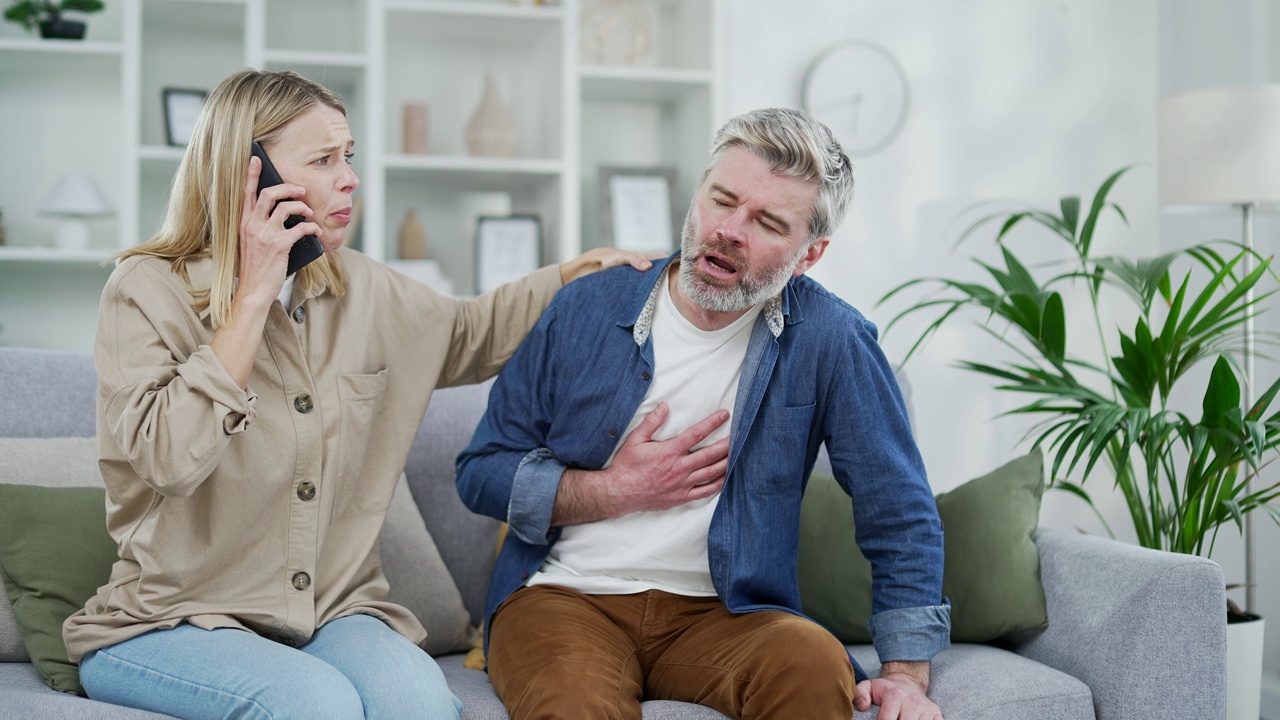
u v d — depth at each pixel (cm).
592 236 408
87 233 366
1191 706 162
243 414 140
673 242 387
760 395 166
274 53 351
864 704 154
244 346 142
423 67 401
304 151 151
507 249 387
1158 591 163
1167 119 261
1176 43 362
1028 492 191
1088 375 374
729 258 159
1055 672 167
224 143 148
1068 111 385
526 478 167
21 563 160
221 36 386
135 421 137
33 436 183
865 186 372
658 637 164
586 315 174
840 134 372
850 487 171
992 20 381
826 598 192
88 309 382
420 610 184
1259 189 247
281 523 153
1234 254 317
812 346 169
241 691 132
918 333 372
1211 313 204
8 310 376
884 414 171
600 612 165
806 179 158
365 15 362
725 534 164
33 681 155
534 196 405
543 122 396
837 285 370
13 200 376
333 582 159
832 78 372
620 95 404
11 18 354
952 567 188
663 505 164
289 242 145
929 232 376
